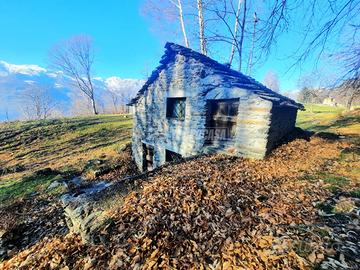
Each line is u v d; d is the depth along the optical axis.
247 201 4.48
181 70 9.50
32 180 10.51
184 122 9.64
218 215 4.09
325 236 3.12
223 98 8.12
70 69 38.75
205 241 3.49
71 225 5.39
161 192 5.03
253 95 7.39
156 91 11.16
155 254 3.31
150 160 12.25
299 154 7.57
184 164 7.25
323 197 4.42
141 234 3.75
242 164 6.93
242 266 2.86
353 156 7.03
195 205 4.40
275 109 7.77
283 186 5.18
